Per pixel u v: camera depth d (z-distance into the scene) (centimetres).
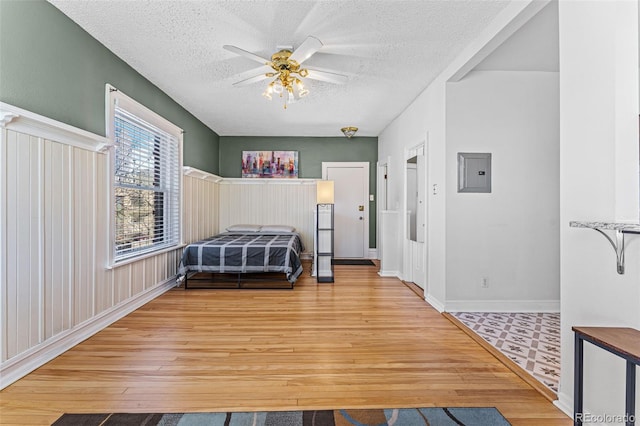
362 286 434
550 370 208
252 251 414
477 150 327
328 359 224
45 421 158
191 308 335
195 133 505
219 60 305
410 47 280
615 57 141
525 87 328
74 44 245
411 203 451
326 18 236
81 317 252
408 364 218
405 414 165
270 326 285
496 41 246
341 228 658
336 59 303
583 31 157
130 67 319
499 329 279
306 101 425
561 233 171
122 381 194
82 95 254
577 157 161
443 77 329
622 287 139
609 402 144
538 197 330
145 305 345
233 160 646
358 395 182
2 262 186
